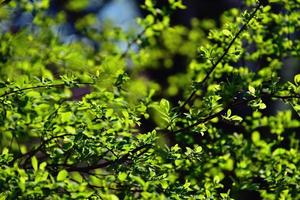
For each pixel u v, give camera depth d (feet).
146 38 27.50
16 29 31.07
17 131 17.71
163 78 37.37
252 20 18.99
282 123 23.12
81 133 16.53
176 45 31.58
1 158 16.20
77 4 38.04
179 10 49.93
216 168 21.65
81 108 17.19
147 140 16.97
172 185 16.85
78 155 17.65
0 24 28.50
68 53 25.72
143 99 19.52
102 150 17.74
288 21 23.76
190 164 20.48
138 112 19.21
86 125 17.21
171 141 22.85
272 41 23.73
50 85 17.02
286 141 25.07
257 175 21.59
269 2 22.02
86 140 16.80
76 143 16.85
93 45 33.83
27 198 14.47
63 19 30.07
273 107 37.01
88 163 17.93
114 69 19.90
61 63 25.07
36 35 28.07
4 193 14.75
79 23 33.45
